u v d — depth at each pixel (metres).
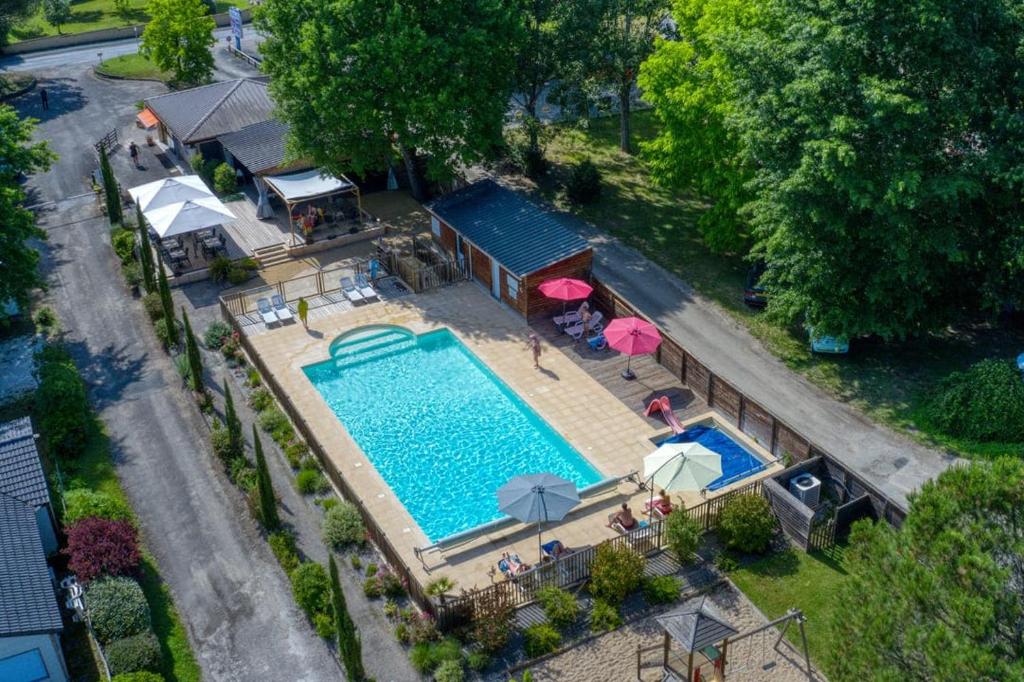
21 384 46.22
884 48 40.88
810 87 41.34
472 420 44.03
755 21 49.59
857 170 41.31
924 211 42.69
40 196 65.12
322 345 49.00
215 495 39.31
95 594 32.56
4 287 46.56
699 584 34.50
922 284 44.06
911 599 24.84
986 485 26.06
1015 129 40.53
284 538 36.34
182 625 33.41
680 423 42.69
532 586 33.81
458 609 32.38
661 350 46.62
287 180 59.31
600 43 63.03
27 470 36.19
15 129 49.34
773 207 44.59
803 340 48.88
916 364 46.62
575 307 51.72
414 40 53.38
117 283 55.09
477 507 38.78
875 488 36.12
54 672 30.50
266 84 69.44
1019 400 40.66
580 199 63.09
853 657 25.75
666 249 57.56
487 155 61.44
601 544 34.28
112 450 41.94
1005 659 23.25
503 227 53.50
